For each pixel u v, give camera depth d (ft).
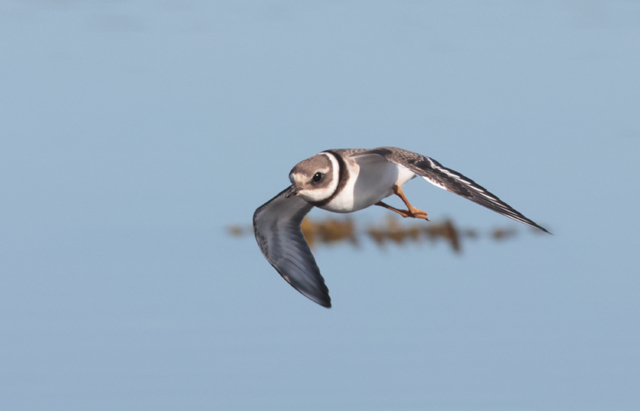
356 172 45.85
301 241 48.62
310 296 47.78
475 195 39.63
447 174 41.39
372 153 43.98
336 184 45.60
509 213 38.52
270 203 47.55
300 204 48.60
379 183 46.62
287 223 48.98
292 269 48.49
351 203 46.44
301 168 45.39
